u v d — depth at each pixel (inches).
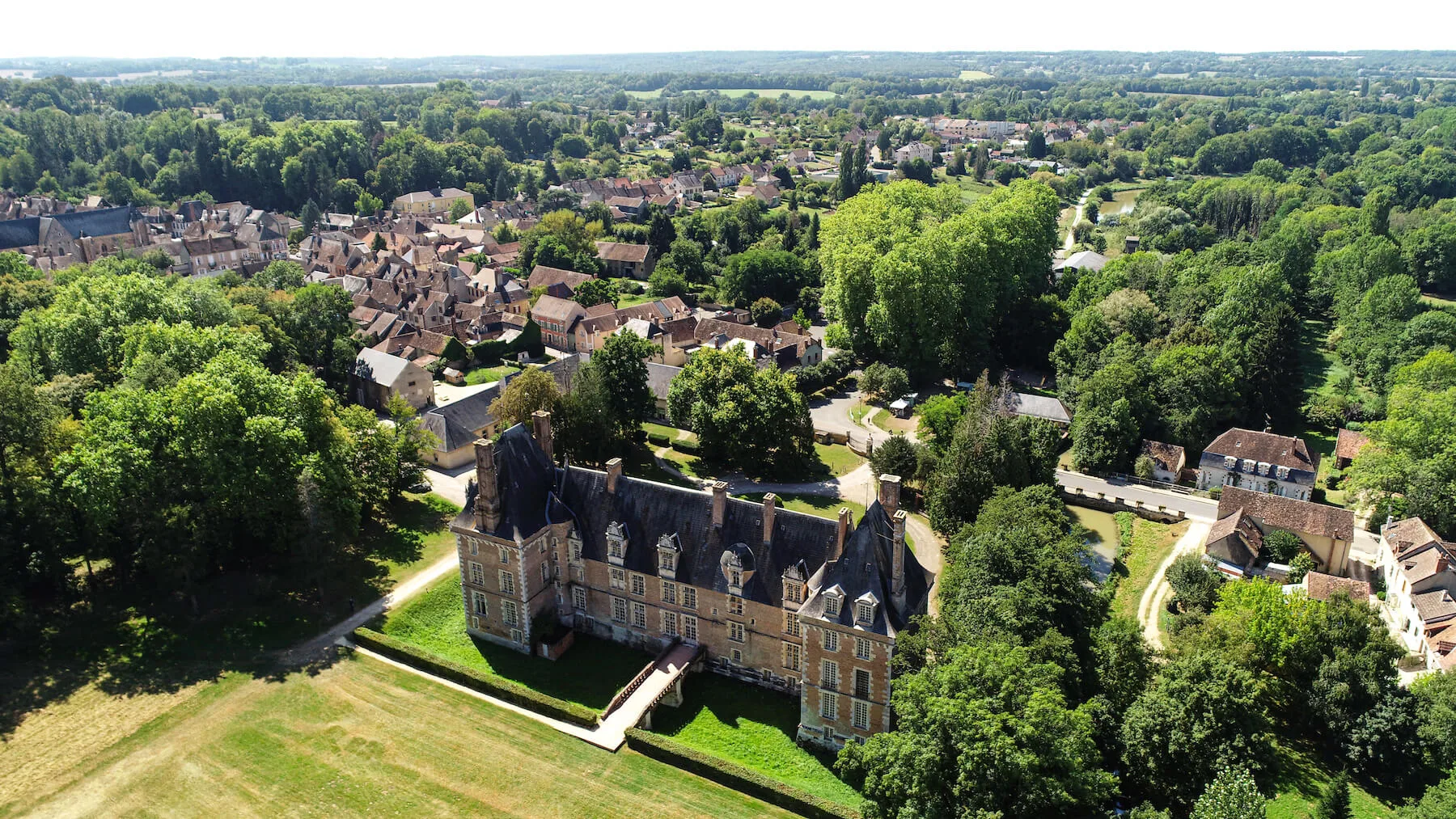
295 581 3951.8
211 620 3636.8
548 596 3673.7
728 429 5201.8
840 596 2989.7
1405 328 6776.6
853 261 7135.8
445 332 7775.6
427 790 2829.7
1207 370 5856.3
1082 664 3095.5
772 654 3390.7
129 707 3127.5
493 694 3297.2
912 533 4756.4
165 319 5482.3
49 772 2807.6
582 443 5064.0
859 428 6318.9
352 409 4603.8
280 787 2812.5
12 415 3666.3
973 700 2456.9
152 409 3659.0
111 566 3946.9
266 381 4126.5
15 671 3260.3
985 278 7322.8
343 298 7091.5
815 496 5162.4
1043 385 7288.4
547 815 2751.0
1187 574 4082.2
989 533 3558.1
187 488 3671.3
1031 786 2325.3
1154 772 2736.2
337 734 3056.1
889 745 2554.1
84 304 5319.9
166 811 2699.3
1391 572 4276.6
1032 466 4840.1
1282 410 6269.7
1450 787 2578.7
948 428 5265.8
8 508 3481.8
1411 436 4746.6
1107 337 6929.1
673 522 3518.7
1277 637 3326.8
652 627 3607.3
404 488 4810.5
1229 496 4790.8
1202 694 2728.8
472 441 5423.2
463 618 3865.7
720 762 2935.5
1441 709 2977.4
